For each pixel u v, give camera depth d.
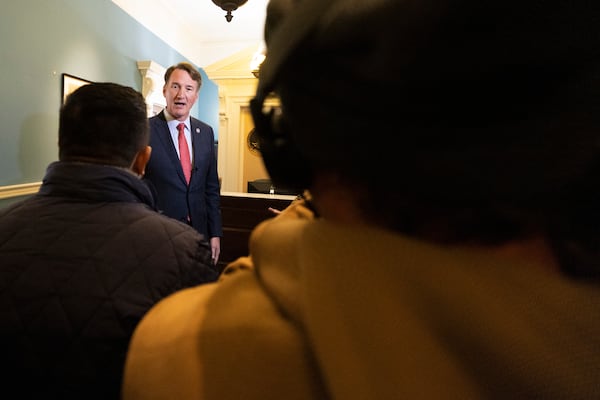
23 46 2.15
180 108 1.78
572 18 0.16
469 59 0.17
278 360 0.23
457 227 0.21
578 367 0.16
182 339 0.26
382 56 0.18
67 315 0.50
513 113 0.17
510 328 0.17
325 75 0.21
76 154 0.64
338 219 0.25
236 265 0.38
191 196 1.81
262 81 0.27
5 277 0.51
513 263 0.19
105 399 0.52
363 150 0.21
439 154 0.19
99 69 2.87
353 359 0.19
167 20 4.16
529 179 0.18
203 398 0.24
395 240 0.21
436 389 0.18
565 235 0.20
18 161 2.17
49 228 0.56
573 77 0.17
